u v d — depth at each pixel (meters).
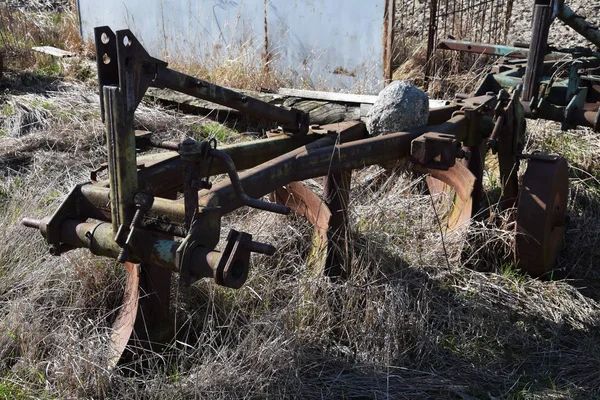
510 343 3.78
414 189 5.23
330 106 6.83
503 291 4.14
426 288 3.94
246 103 3.56
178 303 3.75
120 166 2.76
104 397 3.13
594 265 4.66
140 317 3.38
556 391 3.36
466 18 8.80
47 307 3.73
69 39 10.34
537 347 3.75
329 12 7.86
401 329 3.67
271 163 3.43
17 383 3.21
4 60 8.95
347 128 4.22
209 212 2.82
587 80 5.83
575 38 8.71
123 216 2.82
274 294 3.91
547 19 4.79
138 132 3.18
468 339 3.77
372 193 4.95
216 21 8.76
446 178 4.55
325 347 3.58
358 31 7.71
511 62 6.19
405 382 3.39
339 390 3.32
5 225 4.48
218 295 3.82
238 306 3.76
